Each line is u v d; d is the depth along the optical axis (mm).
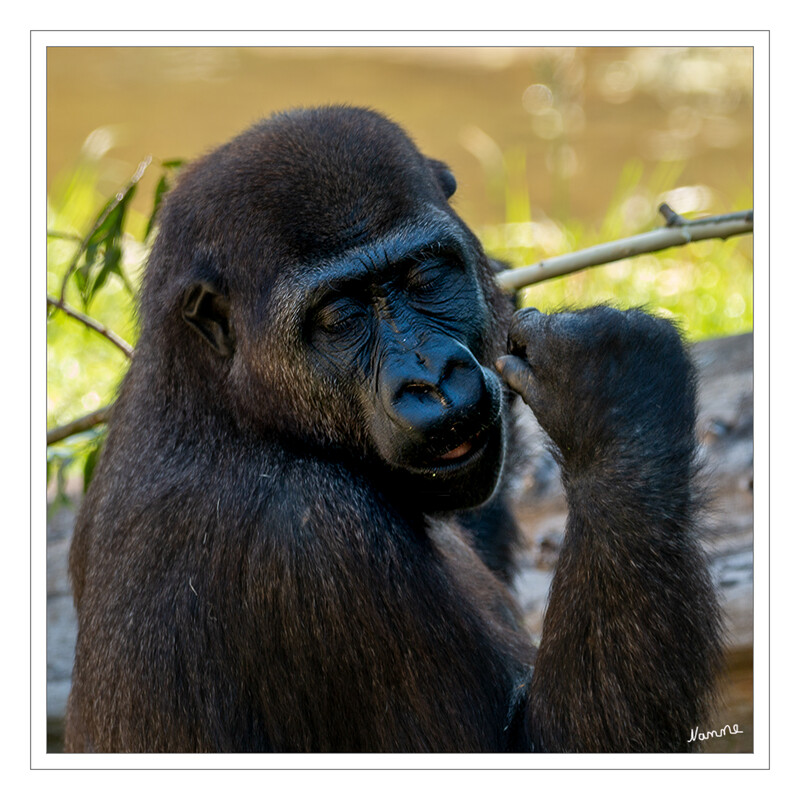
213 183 10469
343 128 10406
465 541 13039
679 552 9586
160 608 10242
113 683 10414
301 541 9852
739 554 14867
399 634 9844
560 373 9922
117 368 21219
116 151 38219
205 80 46562
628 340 9875
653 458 9633
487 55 51000
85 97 43562
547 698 9844
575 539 9844
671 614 9477
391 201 10102
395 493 10570
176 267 10617
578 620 9727
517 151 38656
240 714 10047
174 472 10469
